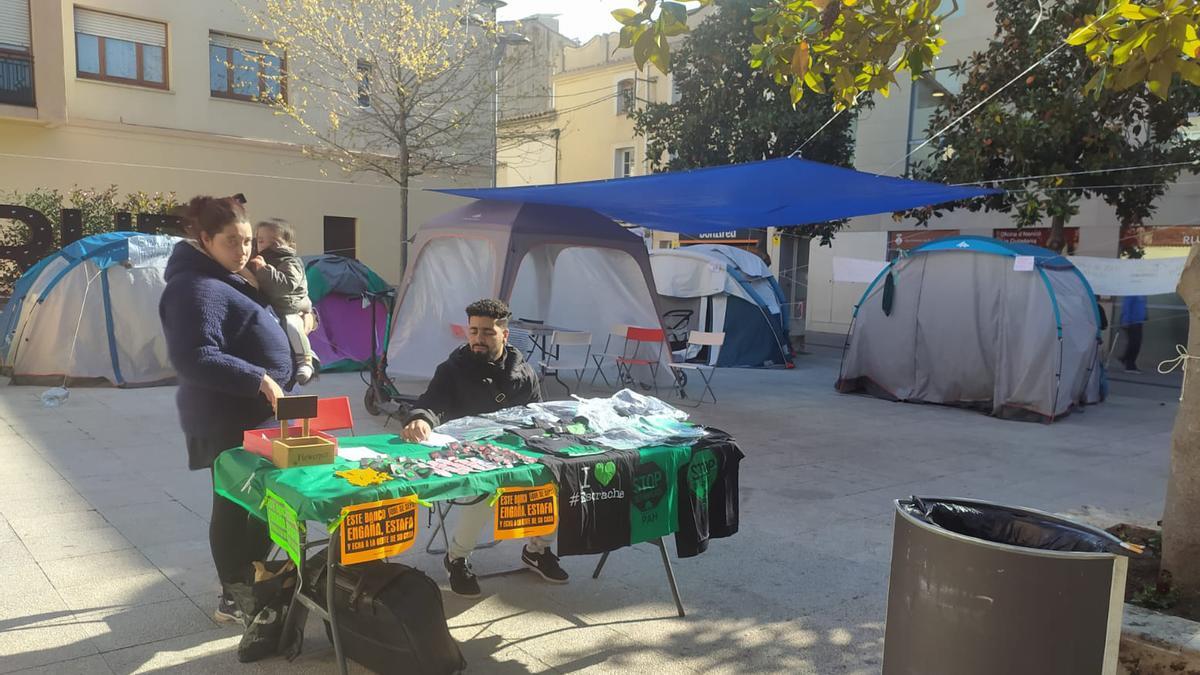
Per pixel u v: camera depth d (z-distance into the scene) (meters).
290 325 4.86
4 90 14.10
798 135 14.20
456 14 16.91
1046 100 10.67
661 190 7.84
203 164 16.44
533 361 10.77
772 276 15.35
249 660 3.28
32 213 13.59
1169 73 3.66
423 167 17.20
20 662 3.23
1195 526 3.26
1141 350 15.45
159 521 5.04
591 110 26.69
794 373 13.63
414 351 9.55
